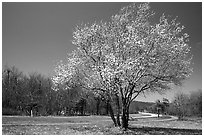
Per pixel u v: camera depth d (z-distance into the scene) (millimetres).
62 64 26594
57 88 27578
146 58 22969
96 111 81438
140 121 49500
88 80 25891
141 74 23438
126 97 24656
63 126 28500
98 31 25828
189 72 24438
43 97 73375
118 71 21812
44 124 31547
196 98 72625
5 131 22578
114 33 25125
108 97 25516
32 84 72750
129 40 23578
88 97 29500
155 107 98500
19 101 69312
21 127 25922
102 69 23391
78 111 82625
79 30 26328
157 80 24266
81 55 26219
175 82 24938
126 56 23859
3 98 66125
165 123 44750
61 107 76312
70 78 25672
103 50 25000
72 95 72875
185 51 24125
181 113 69812
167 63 23781
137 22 24922
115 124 26234
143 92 25750
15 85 69125
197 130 26266
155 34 23969
